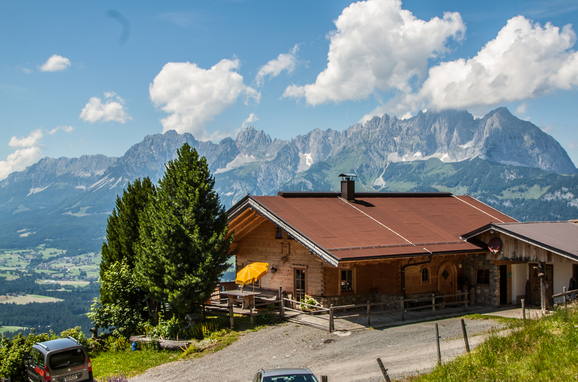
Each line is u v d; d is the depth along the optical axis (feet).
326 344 63.16
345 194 105.81
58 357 52.42
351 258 72.33
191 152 83.05
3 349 64.80
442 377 42.32
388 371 48.91
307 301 85.81
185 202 78.79
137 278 80.43
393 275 85.30
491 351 46.78
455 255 92.58
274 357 59.41
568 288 83.92
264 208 88.02
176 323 75.10
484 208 120.67
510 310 82.69
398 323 73.15
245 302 88.22
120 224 90.99
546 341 46.01
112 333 83.20
